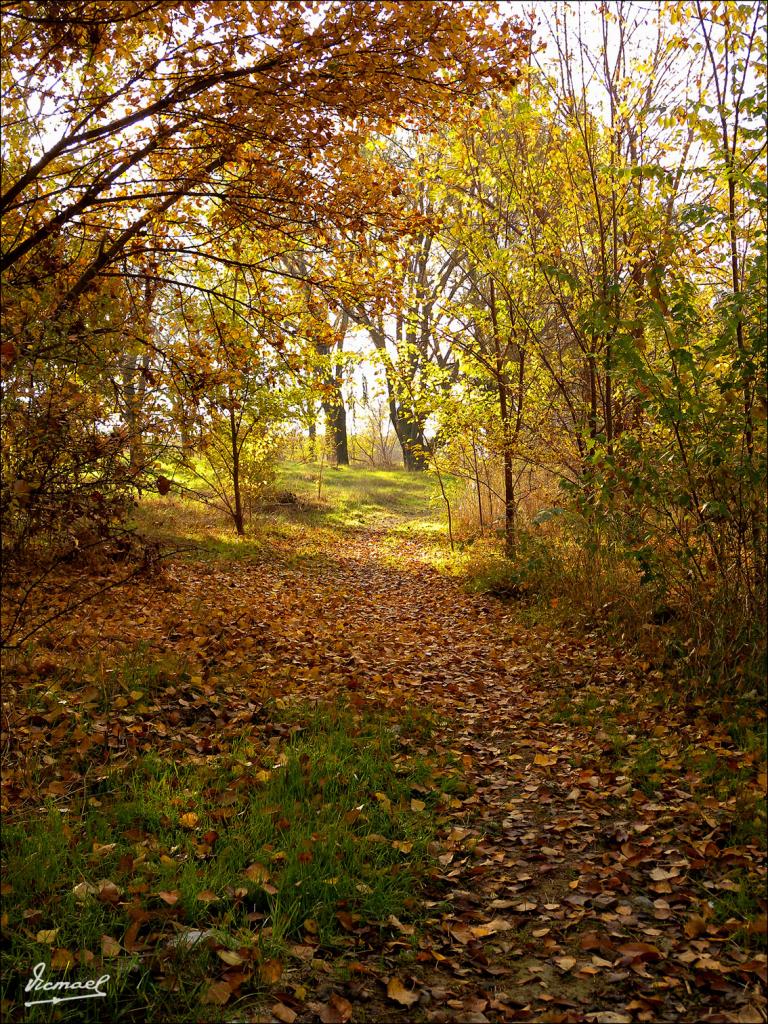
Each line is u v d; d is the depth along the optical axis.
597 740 5.35
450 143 11.08
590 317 6.29
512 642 8.56
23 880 3.19
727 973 2.79
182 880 3.26
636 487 6.20
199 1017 2.56
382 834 3.94
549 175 10.78
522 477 16.95
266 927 3.08
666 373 6.01
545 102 10.27
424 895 3.44
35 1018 2.50
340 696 6.15
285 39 5.97
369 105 6.56
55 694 5.18
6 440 4.14
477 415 13.04
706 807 4.09
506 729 5.84
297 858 3.50
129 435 4.72
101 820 3.75
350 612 10.40
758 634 5.71
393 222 7.81
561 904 3.38
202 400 7.88
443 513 22.56
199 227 8.30
